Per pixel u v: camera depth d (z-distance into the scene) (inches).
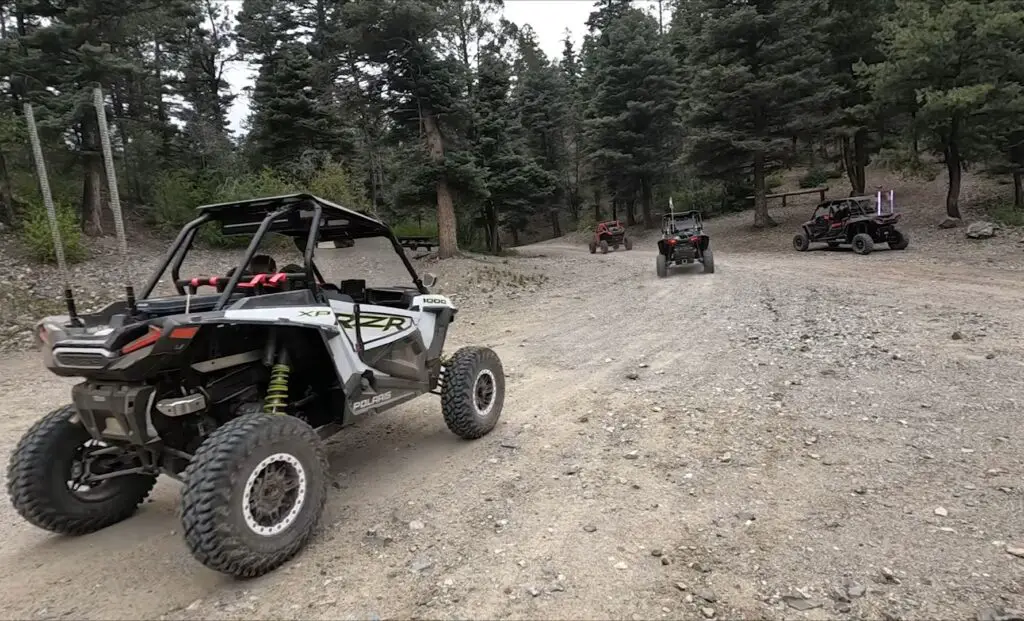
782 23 999.0
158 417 127.6
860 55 1023.6
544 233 2353.6
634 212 1827.0
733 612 103.4
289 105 971.3
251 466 114.6
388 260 191.6
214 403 136.8
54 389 312.5
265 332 142.6
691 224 714.2
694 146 1089.4
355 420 159.3
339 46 853.2
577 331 395.9
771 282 551.5
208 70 1462.8
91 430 128.8
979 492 142.4
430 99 854.5
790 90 989.8
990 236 674.8
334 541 134.0
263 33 1414.9
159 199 941.2
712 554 122.0
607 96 1467.8
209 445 113.0
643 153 1454.2
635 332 375.6
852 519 133.5
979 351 263.0
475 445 194.5
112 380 123.3
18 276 573.6
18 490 132.0
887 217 700.7
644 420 208.4
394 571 120.5
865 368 251.6
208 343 131.9
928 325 321.4
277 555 119.0
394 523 141.6
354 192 961.5
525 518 141.5
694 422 202.8
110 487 147.5
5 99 719.7
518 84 1989.4
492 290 642.8
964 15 689.6
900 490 146.0
